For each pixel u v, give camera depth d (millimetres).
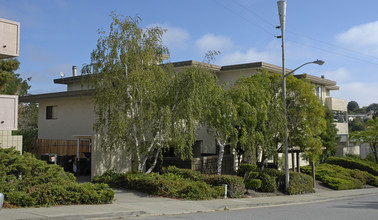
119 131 15594
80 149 23422
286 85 22047
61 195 11812
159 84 16375
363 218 11859
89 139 21156
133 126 16516
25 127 37969
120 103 16500
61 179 13039
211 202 14938
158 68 16500
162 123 16406
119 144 16906
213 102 18297
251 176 18719
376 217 12125
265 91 20203
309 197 19812
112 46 15938
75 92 23703
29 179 12391
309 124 21891
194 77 16656
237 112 18859
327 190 24531
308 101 21797
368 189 27547
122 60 15875
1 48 13797
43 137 26938
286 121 19969
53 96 24891
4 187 11617
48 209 10797
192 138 16797
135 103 16609
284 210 13828
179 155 22016
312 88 22344
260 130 19750
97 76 16297
